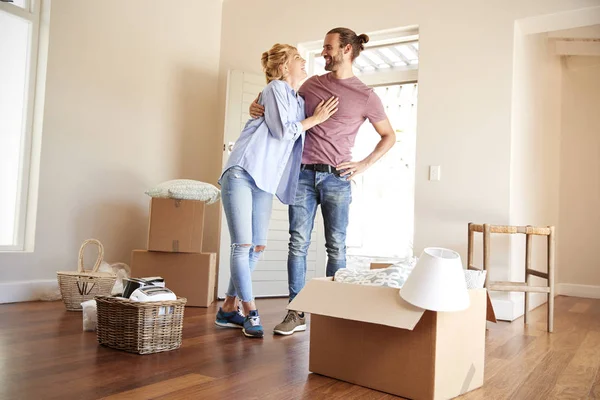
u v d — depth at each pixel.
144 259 3.76
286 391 1.79
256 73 5.17
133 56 4.55
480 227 3.57
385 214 7.88
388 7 4.43
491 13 3.97
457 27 4.10
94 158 4.25
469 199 3.96
